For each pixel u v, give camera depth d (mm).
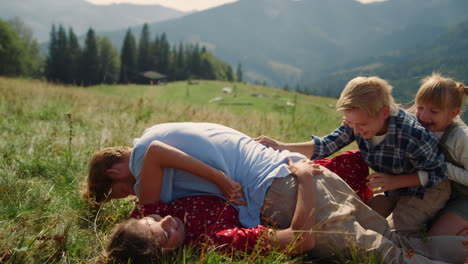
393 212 2738
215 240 2195
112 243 2020
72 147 4062
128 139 4613
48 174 3369
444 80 2512
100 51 90375
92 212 2670
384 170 2670
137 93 29328
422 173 2473
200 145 2457
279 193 2393
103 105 8352
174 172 2494
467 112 2570
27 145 4105
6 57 66188
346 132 3012
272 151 2656
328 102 27719
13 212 2529
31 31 86625
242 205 2447
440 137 2615
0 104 7039
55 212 2615
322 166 2594
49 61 86312
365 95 2348
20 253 2049
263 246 2170
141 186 2430
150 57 102812
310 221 2223
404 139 2434
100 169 2570
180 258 2148
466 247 2252
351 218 2289
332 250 2279
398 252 2209
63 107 7500
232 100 25172
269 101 24031
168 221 2150
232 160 2494
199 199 2436
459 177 2457
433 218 2613
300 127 7215
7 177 3049
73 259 2133
